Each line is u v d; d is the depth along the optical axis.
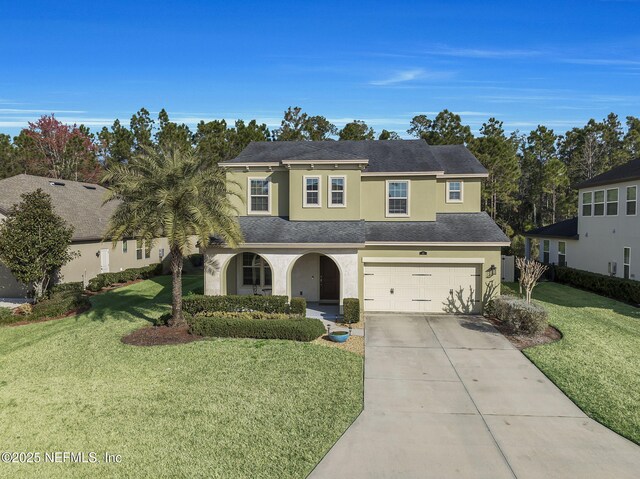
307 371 10.91
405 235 17.58
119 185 14.14
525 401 9.31
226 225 15.09
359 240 16.55
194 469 6.80
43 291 19.20
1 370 11.28
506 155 38.94
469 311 17.22
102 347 12.98
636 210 20.16
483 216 19.84
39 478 6.65
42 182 27.05
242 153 21.81
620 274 21.34
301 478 6.59
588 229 24.11
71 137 49.19
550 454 7.27
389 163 19.98
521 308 14.01
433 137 40.56
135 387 9.96
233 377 10.50
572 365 11.32
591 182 23.62
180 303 14.77
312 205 18.77
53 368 11.33
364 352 12.53
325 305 18.92
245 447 7.42
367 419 8.48
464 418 8.55
